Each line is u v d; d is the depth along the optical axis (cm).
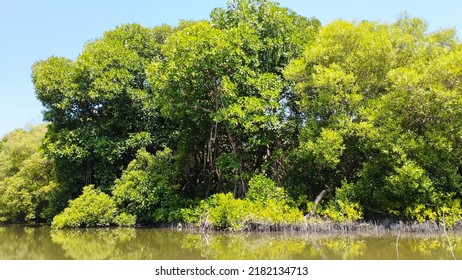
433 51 1756
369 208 1709
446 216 1551
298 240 1466
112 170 2197
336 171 1852
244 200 1708
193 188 2141
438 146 1475
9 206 2398
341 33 1644
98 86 2058
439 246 1280
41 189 2341
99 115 2256
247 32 1767
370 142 1585
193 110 1842
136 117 2245
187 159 2067
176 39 1736
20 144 2638
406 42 1752
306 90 1736
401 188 1536
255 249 1276
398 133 1530
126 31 2388
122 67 2158
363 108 1606
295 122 1838
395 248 1253
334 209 1655
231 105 1677
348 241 1423
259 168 1955
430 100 1479
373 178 1684
